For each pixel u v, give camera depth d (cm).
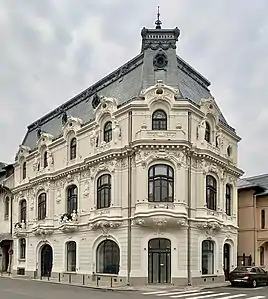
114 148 4072
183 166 3894
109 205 4131
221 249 4347
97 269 4184
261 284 3997
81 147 4628
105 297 2852
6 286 3844
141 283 3769
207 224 4031
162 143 3853
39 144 5356
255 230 5247
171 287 3625
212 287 3728
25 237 5503
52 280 4603
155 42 4425
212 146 4281
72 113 5200
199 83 4797
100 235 4144
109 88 4709
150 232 3838
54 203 5012
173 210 3788
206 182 4194
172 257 3809
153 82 4181
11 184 6166
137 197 3838
